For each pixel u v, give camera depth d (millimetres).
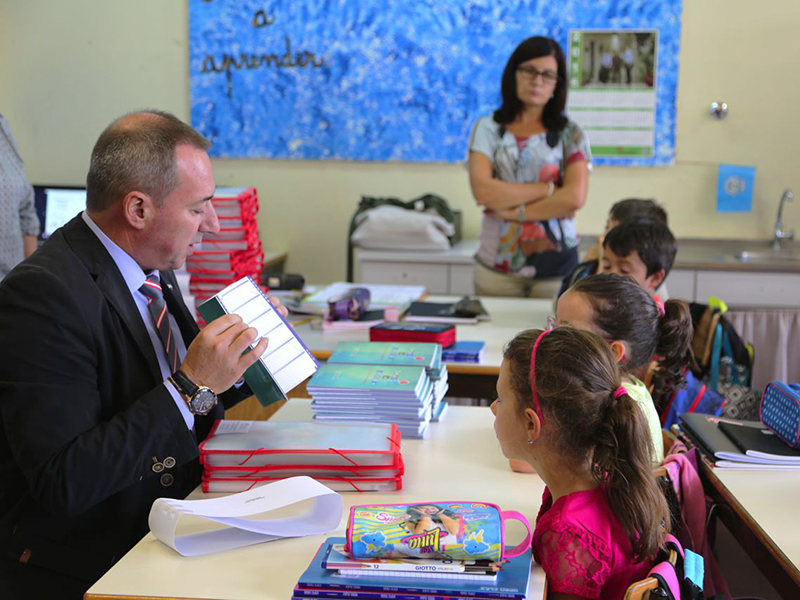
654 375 2088
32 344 1437
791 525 1492
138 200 1545
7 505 1583
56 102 4855
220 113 4727
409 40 4531
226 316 1548
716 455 1759
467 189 4660
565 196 3480
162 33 4711
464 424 2045
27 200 3500
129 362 1593
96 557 1582
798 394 1801
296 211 4793
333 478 1628
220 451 1606
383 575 1248
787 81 4367
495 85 4520
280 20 4598
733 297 4113
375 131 4645
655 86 4426
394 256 4340
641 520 1263
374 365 2061
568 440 1313
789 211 4477
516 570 1269
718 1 4340
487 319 3119
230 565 1353
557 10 4418
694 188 4520
